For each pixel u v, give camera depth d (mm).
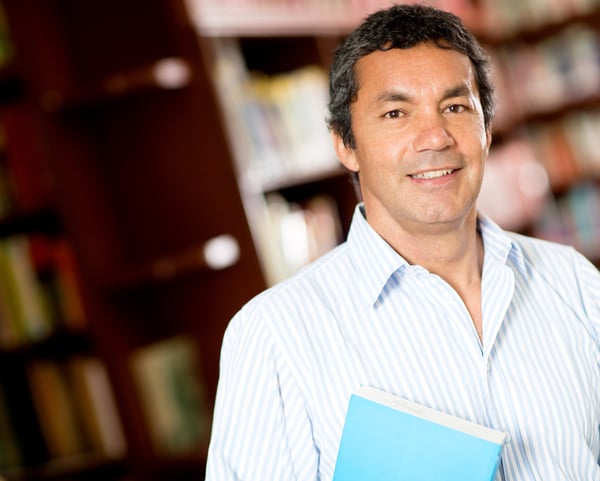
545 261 1344
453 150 1186
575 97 4090
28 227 2510
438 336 1211
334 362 1193
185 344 2439
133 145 2398
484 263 1266
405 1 2379
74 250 2332
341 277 1262
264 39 2547
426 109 1184
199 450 2379
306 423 1193
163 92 2328
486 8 4059
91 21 2387
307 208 2646
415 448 1057
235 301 2381
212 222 2354
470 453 1024
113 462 2420
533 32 4152
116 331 2377
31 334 2361
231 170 2293
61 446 2420
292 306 1228
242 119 2344
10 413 2408
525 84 4168
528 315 1261
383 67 1197
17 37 2279
